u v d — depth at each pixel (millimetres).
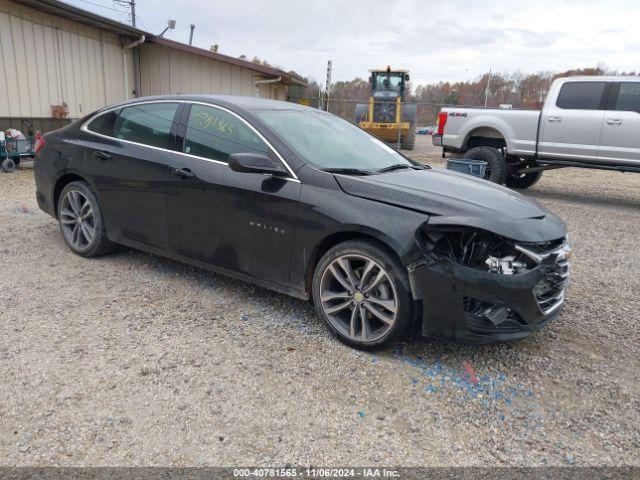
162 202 4273
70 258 5016
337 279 3461
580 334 3842
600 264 5707
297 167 3664
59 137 5129
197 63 15555
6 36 11297
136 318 3779
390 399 2910
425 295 3139
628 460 2496
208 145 4105
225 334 3586
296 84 19141
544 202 9648
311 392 2945
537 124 9609
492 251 3098
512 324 3188
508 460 2469
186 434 2553
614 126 8891
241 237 3857
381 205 3311
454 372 3219
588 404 2947
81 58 13508
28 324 3607
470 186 3814
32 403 2730
